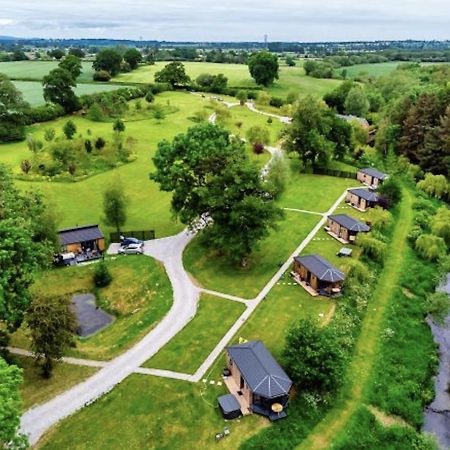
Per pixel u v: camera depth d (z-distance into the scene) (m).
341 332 58.56
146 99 185.12
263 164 118.31
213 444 43.56
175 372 51.91
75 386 49.62
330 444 44.84
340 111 185.12
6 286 48.31
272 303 64.25
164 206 94.38
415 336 62.00
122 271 71.69
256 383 46.50
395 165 122.88
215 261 74.75
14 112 133.38
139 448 43.03
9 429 34.28
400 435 46.78
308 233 84.56
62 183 101.62
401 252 81.88
